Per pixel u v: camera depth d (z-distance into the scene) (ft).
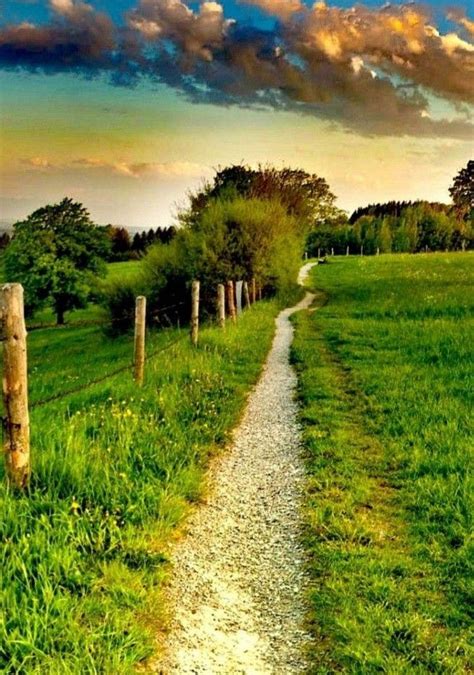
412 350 47.98
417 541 18.17
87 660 12.37
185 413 29.76
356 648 13.56
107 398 31.60
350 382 39.14
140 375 33.99
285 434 29.30
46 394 49.75
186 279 91.40
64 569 14.98
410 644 13.65
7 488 17.25
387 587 15.75
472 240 318.24
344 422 30.19
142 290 97.25
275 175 146.72
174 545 18.25
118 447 22.66
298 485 22.88
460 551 17.22
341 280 150.82
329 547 17.90
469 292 90.33
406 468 23.47
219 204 96.48
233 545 18.48
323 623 14.65
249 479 23.66
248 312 81.51
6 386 17.56
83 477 19.51
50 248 171.32
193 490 21.77
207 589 16.11
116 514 18.58
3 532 15.81
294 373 44.47
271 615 15.11
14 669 12.00
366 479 22.90
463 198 362.33
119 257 367.25
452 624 14.46
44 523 16.26
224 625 14.67
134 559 16.62
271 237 93.91
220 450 26.94
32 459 19.27
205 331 55.16
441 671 12.96
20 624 12.92
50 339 133.69
